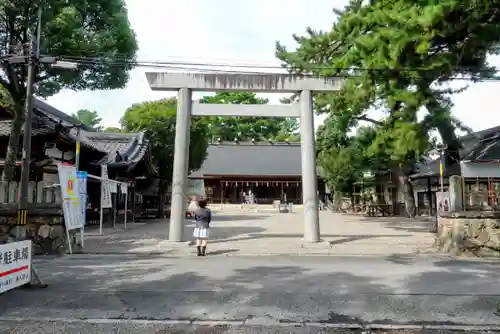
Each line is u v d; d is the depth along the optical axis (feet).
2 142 53.98
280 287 23.54
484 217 36.99
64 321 17.42
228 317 17.94
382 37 29.53
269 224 74.23
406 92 34.47
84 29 41.98
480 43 29.19
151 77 43.19
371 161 76.38
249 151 167.94
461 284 24.34
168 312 18.65
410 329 16.48
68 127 57.36
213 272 28.27
